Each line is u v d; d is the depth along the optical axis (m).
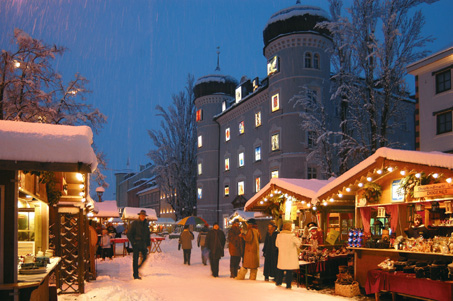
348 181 11.28
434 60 24.94
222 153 51.25
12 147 6.39
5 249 6.49
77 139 6.71
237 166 47.31
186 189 55.28
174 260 21.33
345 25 27.50
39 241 11.07
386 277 9.69
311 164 36.28
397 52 26.91
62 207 10.97
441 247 8.95
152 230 49.75
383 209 10.97
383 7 26.98
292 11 38.34
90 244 13.20
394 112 27.50
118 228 30.45
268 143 40.88
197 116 54.88
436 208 9.63
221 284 11.91
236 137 47.91
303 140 36.47
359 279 11.16
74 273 10.65
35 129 6.75
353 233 11.39
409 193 10.30
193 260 21.47
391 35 26.36
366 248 10.80
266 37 40.19
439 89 24.97
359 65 28.08
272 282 12.70
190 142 56.47
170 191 55.91
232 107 47.81
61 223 11.21
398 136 39.78
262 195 15.11
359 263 11.26
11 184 6.61
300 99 33.38
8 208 6.55
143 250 13.62
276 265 12.84
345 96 29.91
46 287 8.59
